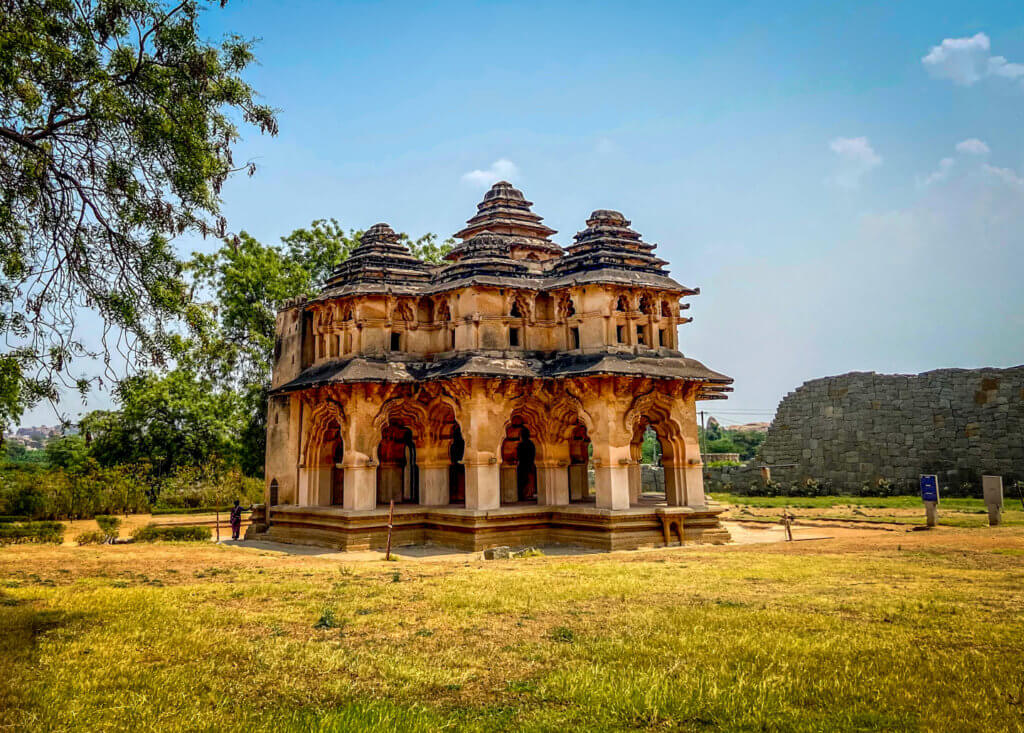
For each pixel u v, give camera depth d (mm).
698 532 25031
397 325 27172
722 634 9992
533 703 7605
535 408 25984
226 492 45688
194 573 16625
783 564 17062
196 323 13961
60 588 14102
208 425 46312
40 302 12711
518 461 30609
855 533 27172
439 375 24766
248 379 42594
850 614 11141
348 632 10555
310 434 27375
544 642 9906
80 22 12383
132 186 12953
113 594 13305
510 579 15203
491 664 8953
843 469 43562
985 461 38469
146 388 14961
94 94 12203
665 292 26547
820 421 45031
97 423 45375
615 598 12852
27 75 11945
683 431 25812
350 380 24516
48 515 39656
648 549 22828
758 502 42469
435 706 7551
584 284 25281
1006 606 11461
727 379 26703
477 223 35844
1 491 39719
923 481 27328
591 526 24094
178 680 8297
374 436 25312
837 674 8203
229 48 13359
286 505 28250
